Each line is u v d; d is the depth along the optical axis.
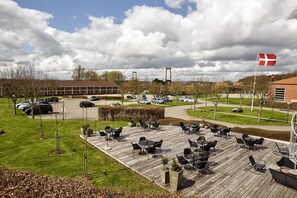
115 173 9.99
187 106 42.59
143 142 12.96
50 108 30.45
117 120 23.97
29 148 13.34
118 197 5.91
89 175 9.72
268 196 8.17
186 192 8.39
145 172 10.06
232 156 12.45
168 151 13.04
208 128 19.50
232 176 9.80
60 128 19.19
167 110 36.47
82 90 67.69
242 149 13.76
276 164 10.76
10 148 13.37
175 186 8.48
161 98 51.28
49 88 53.81
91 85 69.56
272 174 9.13
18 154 12.25
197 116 30.02
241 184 9.07
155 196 6.27
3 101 41.78
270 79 49.22
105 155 12.35
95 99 53.66
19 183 6.17
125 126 20.34
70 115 28.92
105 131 15.51
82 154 12.41
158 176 9.67
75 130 18.42
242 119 27.48
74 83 67.12
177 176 8.39
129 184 8.99
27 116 26.94
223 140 15.80
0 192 5.70
